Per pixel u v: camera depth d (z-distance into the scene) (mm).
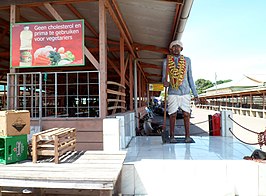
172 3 5039
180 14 5445
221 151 4605
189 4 4871
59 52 5047
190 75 5840
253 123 15812
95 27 7945
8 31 8227
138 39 8547
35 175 2830
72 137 3873
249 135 10734
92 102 10133
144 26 7012
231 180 3699
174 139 5699
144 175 3766
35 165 3229
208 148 4930
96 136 4691
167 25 6570
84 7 6336
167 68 5727
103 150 4332
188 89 5773
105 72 4914
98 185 2758
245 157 3982
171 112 5730
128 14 6258
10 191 3680
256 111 20266
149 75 17625
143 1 5219
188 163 3762
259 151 3975
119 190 3658
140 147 5109
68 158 3568
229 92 24828
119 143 4121
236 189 3701
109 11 5438
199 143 5547
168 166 3764
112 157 3621
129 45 8195
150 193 3744
